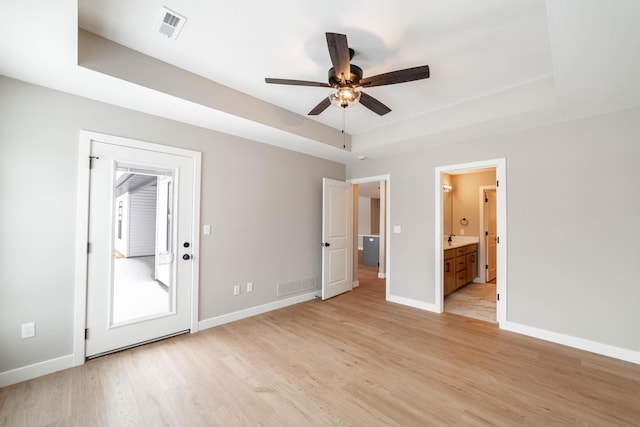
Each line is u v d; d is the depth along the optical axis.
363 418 1.73
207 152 3.14
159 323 2.80
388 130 3.65
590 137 2.66
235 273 3.39
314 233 4.39
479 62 2.24
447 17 1.76
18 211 2.09
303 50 2.14
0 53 1.75
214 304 3.20
